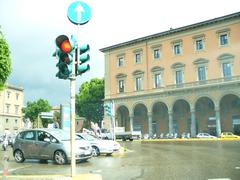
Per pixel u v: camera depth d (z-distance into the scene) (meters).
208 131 59.12
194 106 57.62
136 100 66.25
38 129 18.64
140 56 67.06
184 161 17.73
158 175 12.46
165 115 65.50
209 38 58.00
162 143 42.50
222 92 54.72
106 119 68.50
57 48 8.52
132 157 21.39
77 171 14.21
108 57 72.19
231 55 55.06
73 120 9.08
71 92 9.01
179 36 61.81
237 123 56.12
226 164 15.70
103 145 23.30
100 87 80.25
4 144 33.50
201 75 58.53
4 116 83.06
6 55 18.28
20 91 90.00
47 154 17.75
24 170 14.76
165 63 63.19
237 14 54.41
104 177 12.14
